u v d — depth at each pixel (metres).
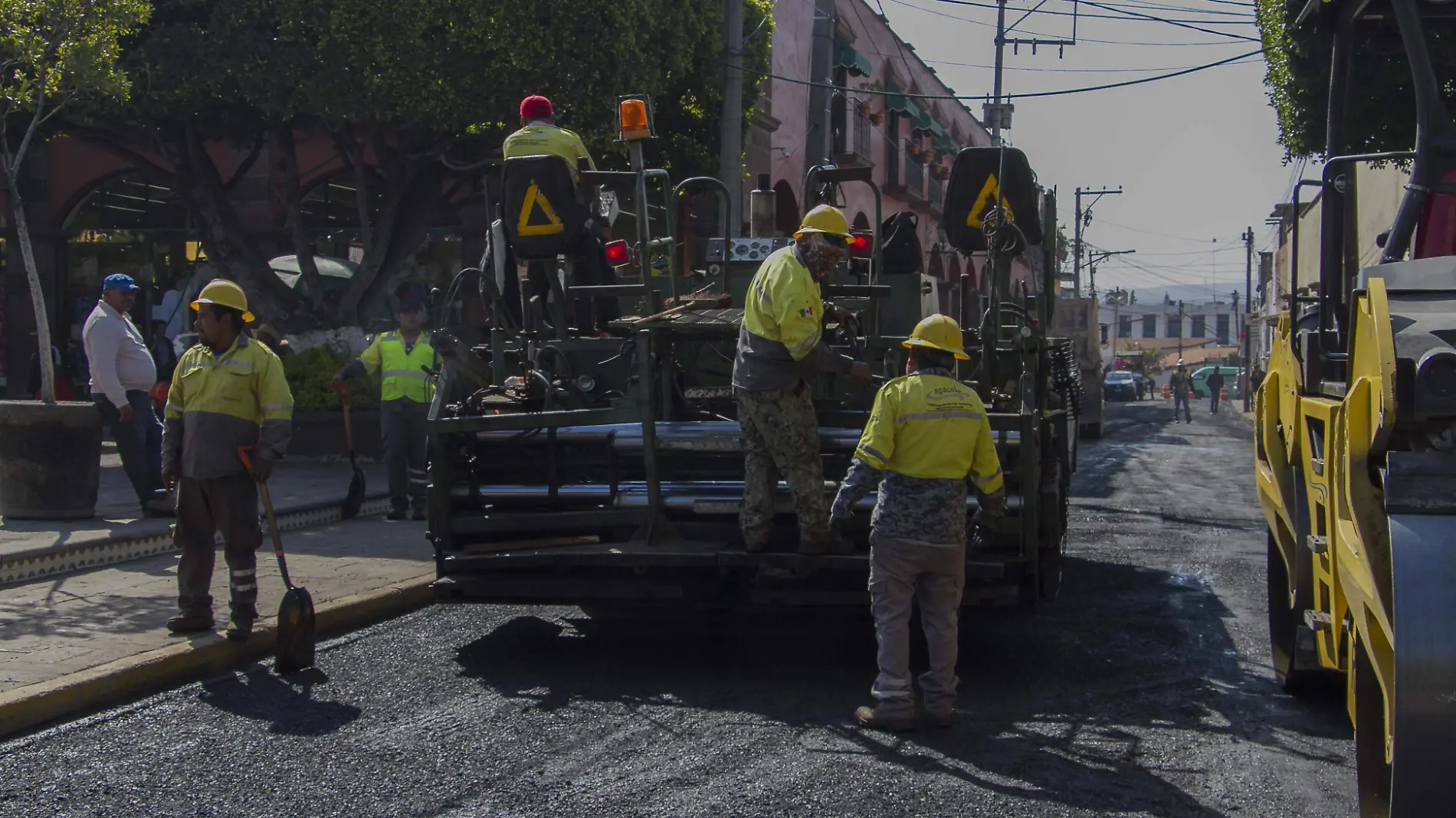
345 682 6.48
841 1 28.72
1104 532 12.64
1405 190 5.36
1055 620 8.26
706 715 5.91
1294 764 5.24
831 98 27.25
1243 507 14.97
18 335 21.39
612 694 6.27
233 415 6.79
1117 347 110.88
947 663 5.71
